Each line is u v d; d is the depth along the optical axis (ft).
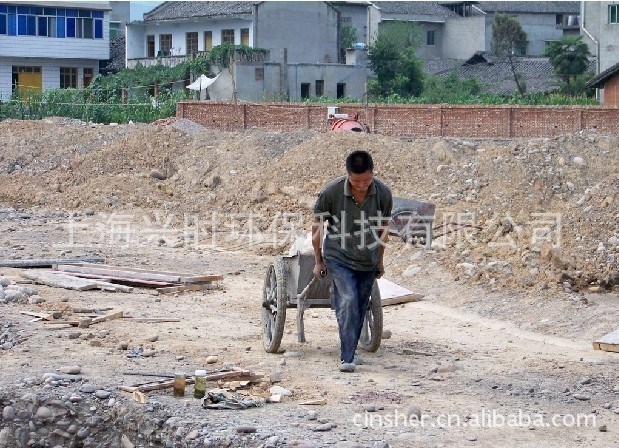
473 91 206.39
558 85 201.26
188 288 48.75
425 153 74.79
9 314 41.32
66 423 29.63
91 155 89.92
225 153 84.58
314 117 119.85
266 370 33.30
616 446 26.13
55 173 88.48
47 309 42.63
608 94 164.66
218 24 211.41
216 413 28.35
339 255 32.86
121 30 253.85
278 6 208.13
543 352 37.45
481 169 68.39
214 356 34.71
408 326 42.14
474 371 34.01
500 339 39.88
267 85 187.11
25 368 33.01
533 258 49.70
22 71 207.82
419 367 34.45
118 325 40.27
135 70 196.85
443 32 262.47
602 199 54.29
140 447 28.22
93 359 34.30
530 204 60.49
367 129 105.09
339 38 219.00
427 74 220.84
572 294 45.93
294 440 25.62
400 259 53.47
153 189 81.25
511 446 26.00
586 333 40.70
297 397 30.14
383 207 32.73
